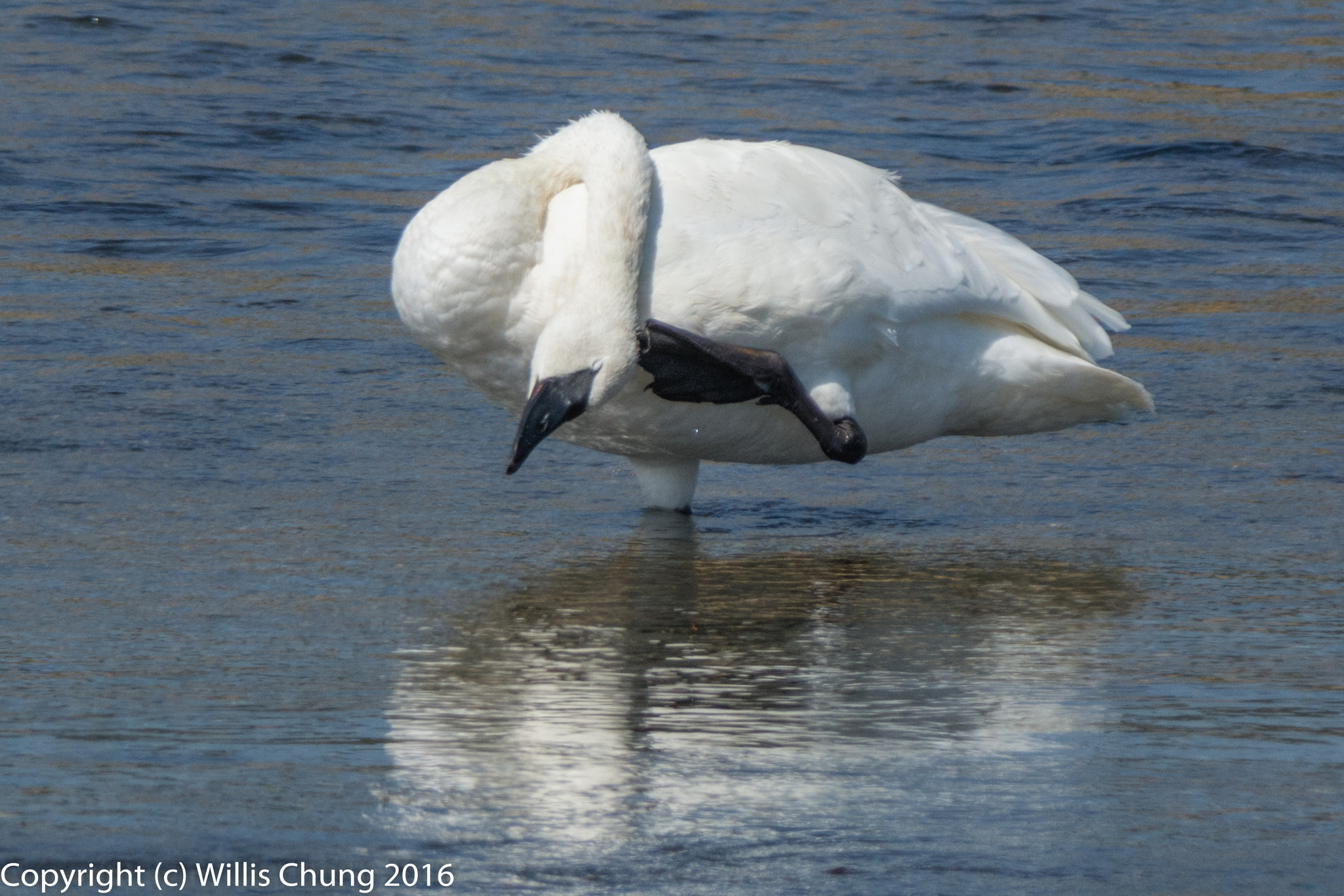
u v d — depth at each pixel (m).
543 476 12.73
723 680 7.87
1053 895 5.62
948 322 11.76
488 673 7.95
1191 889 5.66
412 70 32.69
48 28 34.22
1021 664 8.20
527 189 10.85
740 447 11.66
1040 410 12.16
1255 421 14.23
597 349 10.60
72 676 7.78
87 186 23.06
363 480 12.20
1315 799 6.45
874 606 9.35
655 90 31.75
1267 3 45.66
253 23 36.59
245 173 24.48
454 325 10.88
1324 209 23.86
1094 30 40.97
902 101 31.55
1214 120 29.86
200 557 10.09
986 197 24.31
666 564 10.33
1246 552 10.62
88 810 6.17
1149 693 7.73
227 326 16.91
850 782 6.54
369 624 8.80
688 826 6.11
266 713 7.28
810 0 44.12
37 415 13.40
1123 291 19.28
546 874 5.71
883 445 12.09
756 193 11.12
